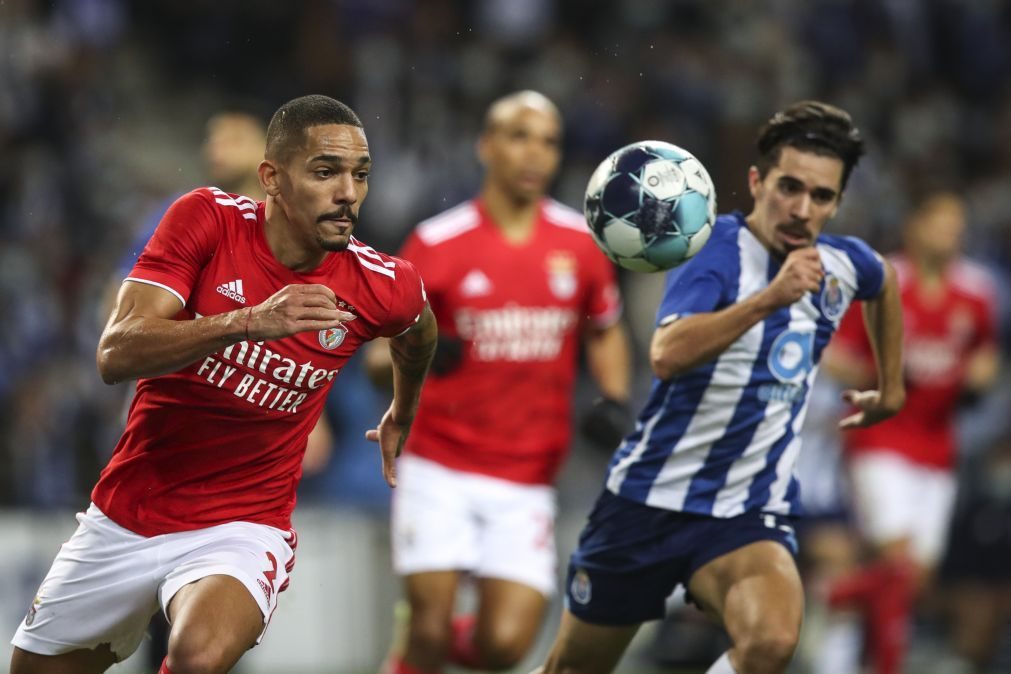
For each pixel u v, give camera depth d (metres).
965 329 32.53
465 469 23.56
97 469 37.00
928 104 60.78
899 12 61.97
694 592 17.25
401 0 55.88
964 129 60.72
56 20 52.72
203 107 54.91
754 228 17.38
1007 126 60.59
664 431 17.31
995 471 38.09
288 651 34.22
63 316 42.97
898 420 32.25
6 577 32.81
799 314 17.12
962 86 62.41
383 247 48.72
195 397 14.50
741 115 56.25
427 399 23.61
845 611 31.59
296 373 14.62
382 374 23.23
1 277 43.12
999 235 53.00
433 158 50.84
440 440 23.61
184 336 13.11
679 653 35.12
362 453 38.53
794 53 59.19
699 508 17.16
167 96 54.84
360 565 35.28
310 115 13.89
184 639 13.88
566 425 24.41
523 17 57.03
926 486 32.56
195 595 14.28
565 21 58.38
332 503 37.94
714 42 58.97
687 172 16.03
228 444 14.91
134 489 15.01
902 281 32.50
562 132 52.94
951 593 37.72
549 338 24.00
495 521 23.55
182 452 14.86
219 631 14.00
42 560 33.31
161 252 14.03
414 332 15.65
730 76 57.19
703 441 17.12
